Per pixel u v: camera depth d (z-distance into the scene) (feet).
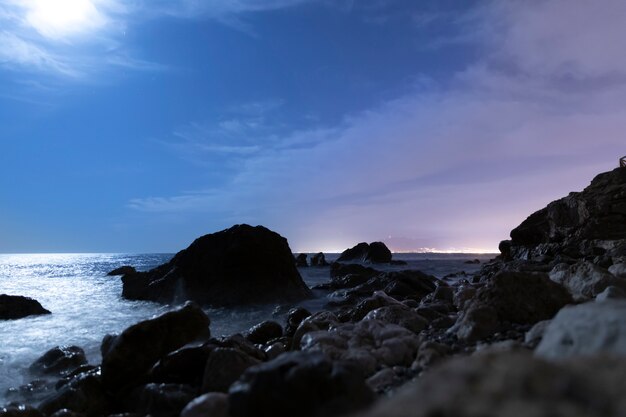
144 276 96.37
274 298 80.79
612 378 7.84
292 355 13.61
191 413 16.53
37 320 65.87
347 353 23.53
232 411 12.85
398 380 19.92
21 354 44.60
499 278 26.76
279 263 85.71
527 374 7.97
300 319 45.62
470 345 23.68
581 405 7.23
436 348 22.38
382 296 45.27
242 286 81.25
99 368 31.86
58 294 105.70
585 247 100.83
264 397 12.25
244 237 84.58
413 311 35.17
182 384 24.82
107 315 69.72
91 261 471.21
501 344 20.18
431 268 189.26
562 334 14.46
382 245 249.75
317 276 158.20
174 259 95.30
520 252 130.11
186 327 30.14
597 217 103.96
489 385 7.75
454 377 8.23
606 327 13.53
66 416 22.98
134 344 27.89
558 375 8.04
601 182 112.06
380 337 26.32
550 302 25.64
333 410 11.70
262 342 40.29
